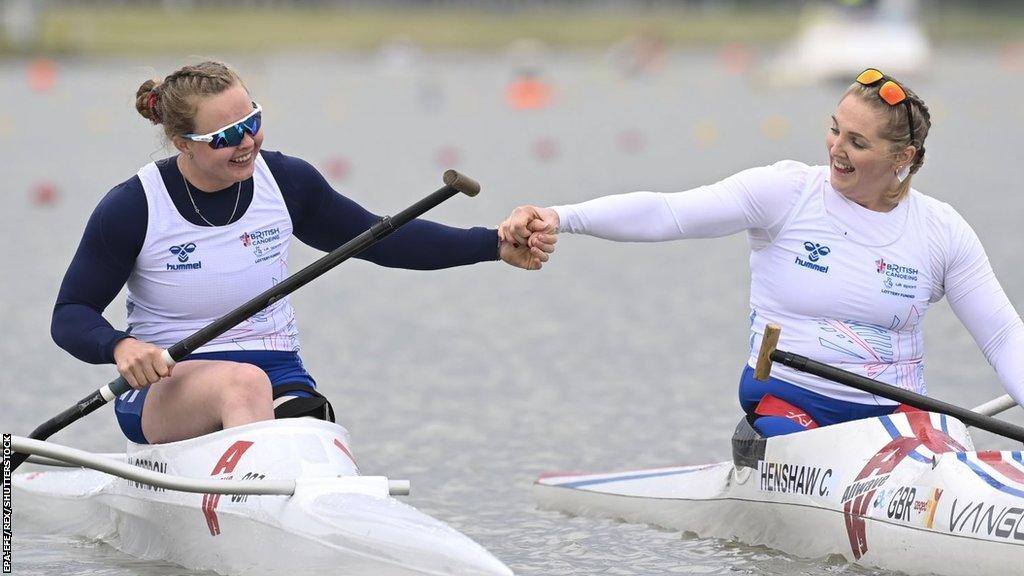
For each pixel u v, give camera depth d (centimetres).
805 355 2077
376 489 1862
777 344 1983
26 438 1884
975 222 5881
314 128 11469
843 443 1997
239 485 1828
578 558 2095
